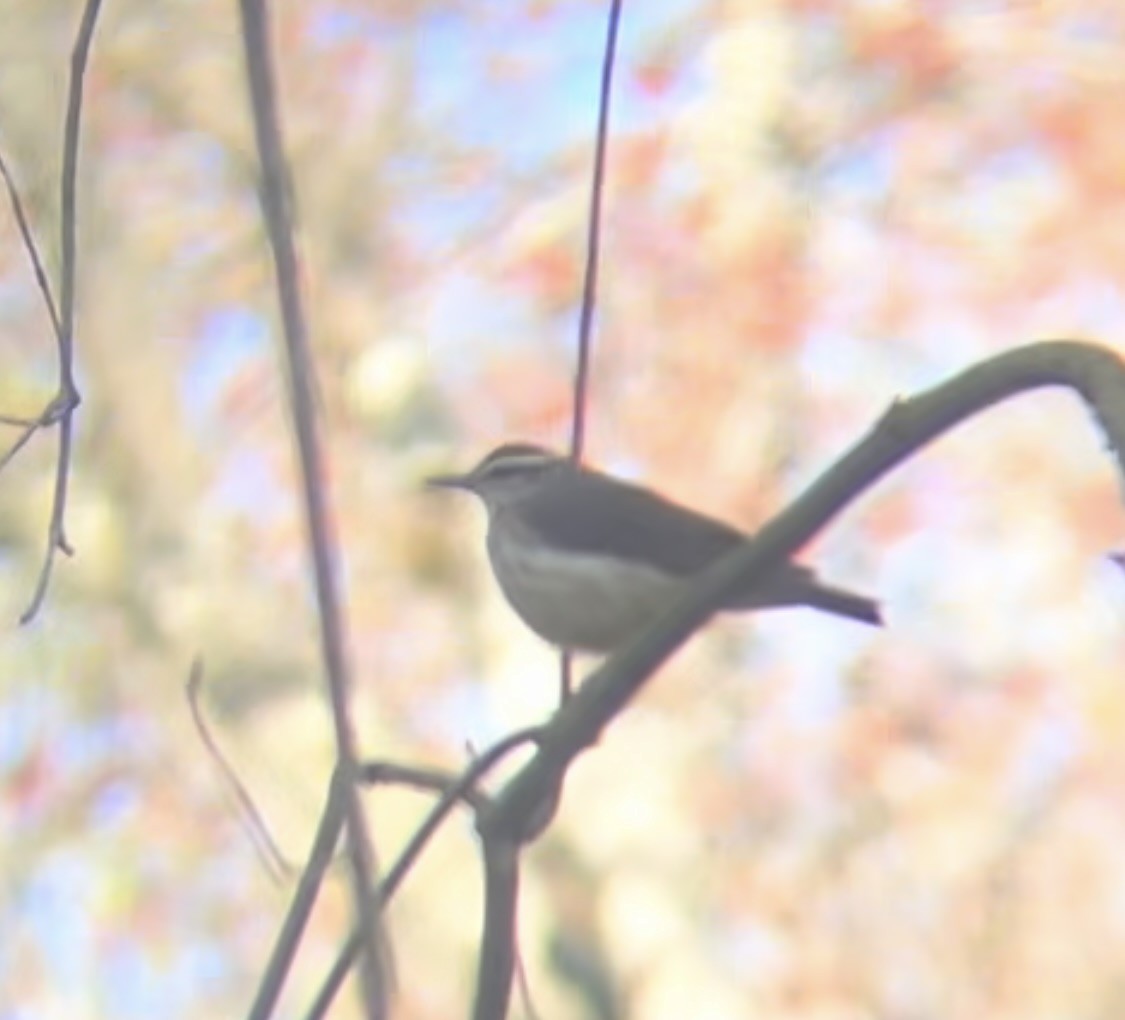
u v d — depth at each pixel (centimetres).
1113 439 507
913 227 1645
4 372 1638
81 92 591
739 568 560
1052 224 1642
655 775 1562
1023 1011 1666
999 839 1664
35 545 1645
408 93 1683
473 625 1588
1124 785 1664
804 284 1638
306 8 1684
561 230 1645
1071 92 1650
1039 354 525
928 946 1655
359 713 1552
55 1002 1678
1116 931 1669
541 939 1486
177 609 1614
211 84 1630
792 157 1648
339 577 550
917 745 1653
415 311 1650
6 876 1688
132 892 1673
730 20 1656
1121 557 547
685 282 1638
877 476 546
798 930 1628
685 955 1510
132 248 1641
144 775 1647
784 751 1622
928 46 1648
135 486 1639
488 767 571
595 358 1622
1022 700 1652
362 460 1614
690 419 1625
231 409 1642
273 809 1495
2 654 1697
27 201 1494
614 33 591
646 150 1648
